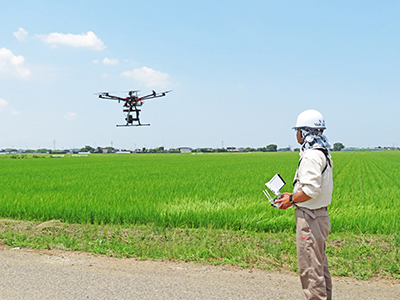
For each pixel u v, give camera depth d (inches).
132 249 228.5
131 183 703.7
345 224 310.0
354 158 2829.7
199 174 1002.7
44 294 154.2
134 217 338.0
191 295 153.9
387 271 191.6
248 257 210.4
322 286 137.0
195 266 198.2
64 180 794.8
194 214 334.6
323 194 136.9
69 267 194.2
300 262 140.1
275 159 2623.0
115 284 167.0
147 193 525.7
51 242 248.4
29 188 611.8
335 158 2837.1
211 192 530.3
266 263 203.0
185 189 579.8
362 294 160.1
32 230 290.2
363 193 581.9
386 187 682.2
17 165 1721.2
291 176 924.6
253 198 462.9
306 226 137.9
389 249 231.9
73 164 1841.8
